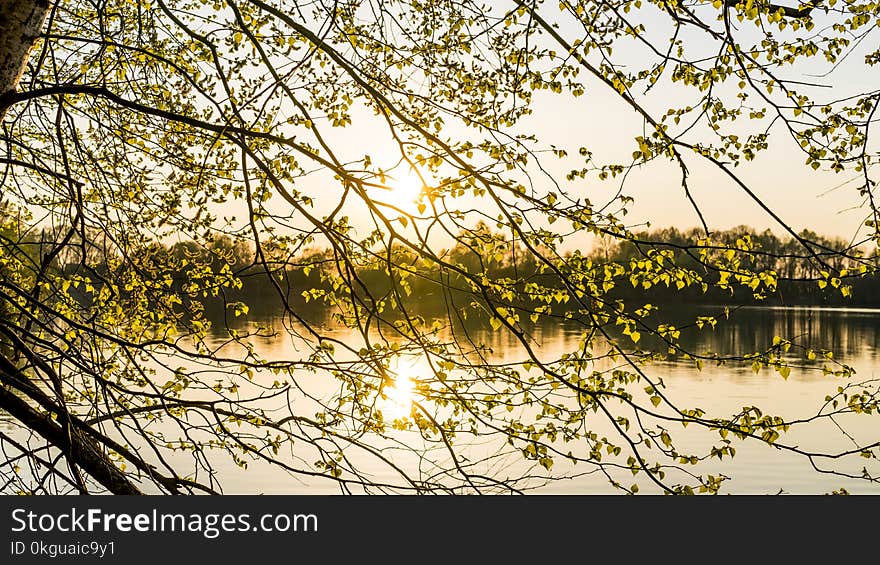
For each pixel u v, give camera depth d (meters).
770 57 4.99
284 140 4.38
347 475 15.34
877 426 25.44
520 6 4.86
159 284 6.15
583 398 4.88
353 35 5.36
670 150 4.61
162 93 6.42
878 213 4.73
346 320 5.36
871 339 52.75
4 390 5.36
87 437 5.77
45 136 6.90
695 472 19.30
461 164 4.47
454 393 5.02
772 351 4.93
